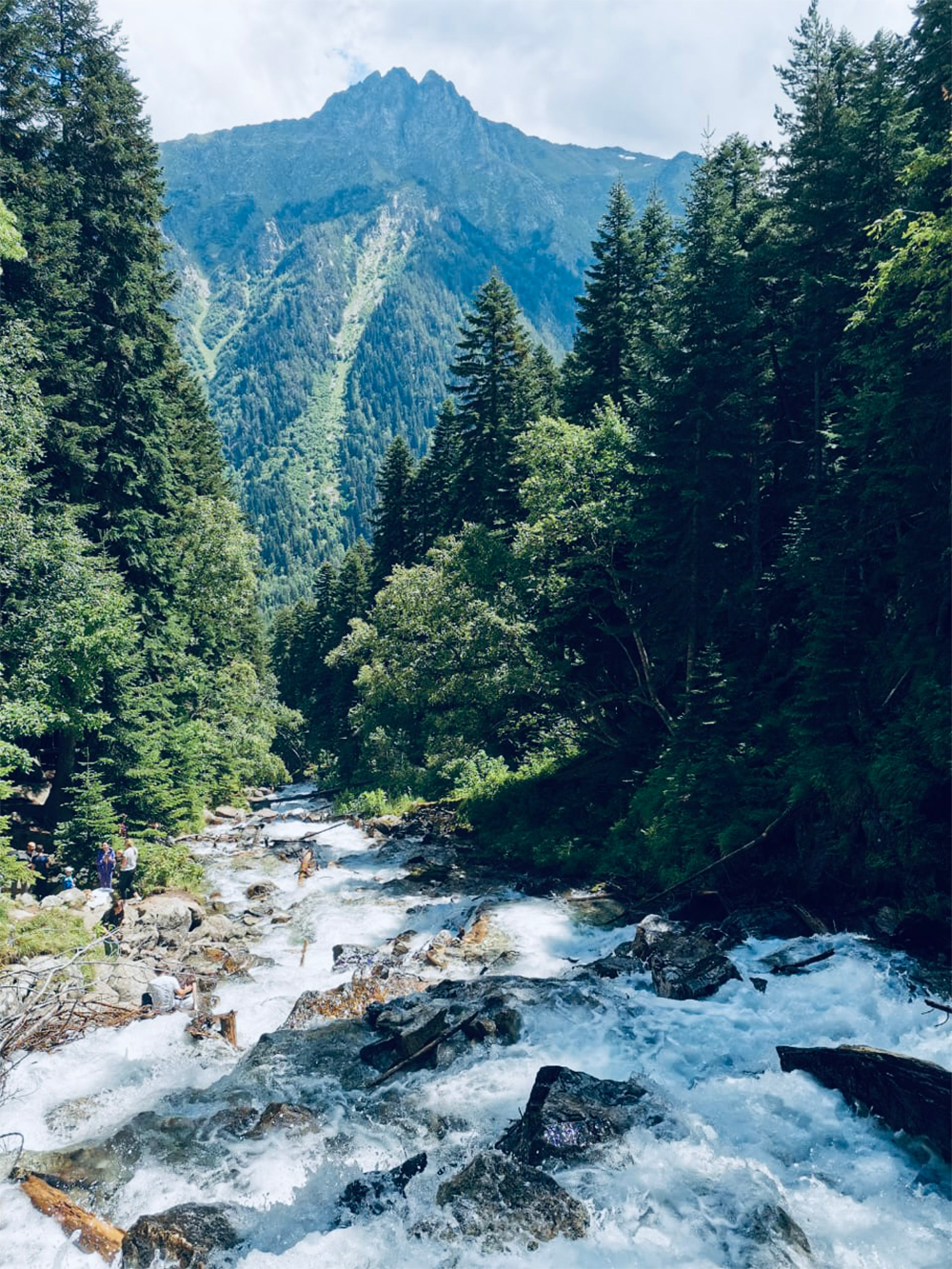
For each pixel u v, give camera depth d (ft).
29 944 44.27
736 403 64.64
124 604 65.00
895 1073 24.85
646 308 96.58
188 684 97.50
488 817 85.51
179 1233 20.72
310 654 239.91
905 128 64.18
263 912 59.67
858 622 51.78
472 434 118.83
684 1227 20.31
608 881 62.13
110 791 72.02
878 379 49.70
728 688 60.80
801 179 72.18
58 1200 22.84
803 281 69.00
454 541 106.22
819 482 66.54
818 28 72.95
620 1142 23.80
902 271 44.52
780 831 50.42
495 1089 28.66
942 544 46.24
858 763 46.09
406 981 41.47
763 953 40.50
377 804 107.14
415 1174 23.54
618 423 76.33
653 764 76.59
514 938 50.21
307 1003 39.01
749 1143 24.02
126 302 79.92
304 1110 27.78
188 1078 32.35
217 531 117.60
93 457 73.41
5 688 57.62
